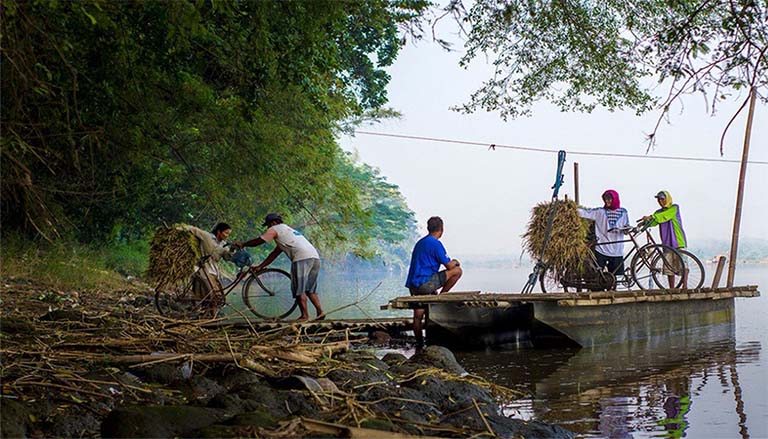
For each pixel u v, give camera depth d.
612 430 5.55
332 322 11.01
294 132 17.92
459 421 5.23
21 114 7.59
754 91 5.33
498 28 9.89
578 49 10.03
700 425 5.67
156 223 24.09
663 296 11.09
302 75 11.41
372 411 5.14
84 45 9.59
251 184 17.81
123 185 16.75
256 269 11.28
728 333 11.88
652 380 7.62
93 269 15.56
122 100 11.83
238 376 5.98
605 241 11.76
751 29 5.45
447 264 10.95
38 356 5.96
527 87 11.52
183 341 6.88
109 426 4.36
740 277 44.72
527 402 6.54
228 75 12.31
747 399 6.58
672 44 5.71
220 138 16.38
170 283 10.69
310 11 9.73
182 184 23.14
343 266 61.31
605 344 10.42
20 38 6.79
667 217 12.13
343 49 20.36
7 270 13.34
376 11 9.46
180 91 12.95
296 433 4.29
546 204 11.49
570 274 11.54
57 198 15.59
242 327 9.95
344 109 20.75
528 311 10.68
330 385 5.70
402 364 7.15
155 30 9.84
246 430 4.24
